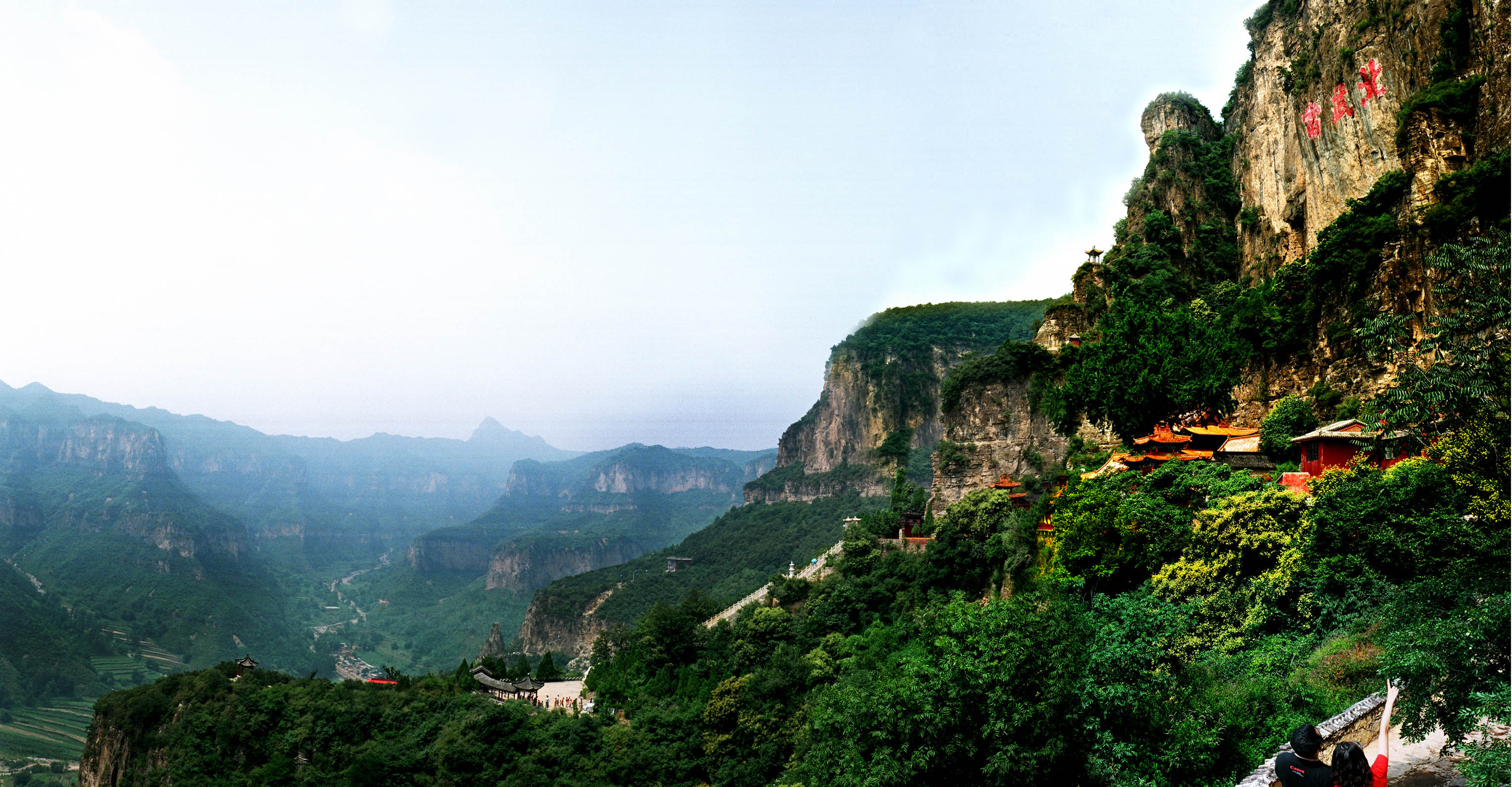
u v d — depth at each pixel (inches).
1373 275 2468.0
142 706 4763.8
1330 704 1237.1
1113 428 2970.0
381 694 4488.2
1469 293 1419.8
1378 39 2861.7
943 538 3523.6
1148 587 1887.3
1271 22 3668.8
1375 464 1804.9
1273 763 705.6
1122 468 2650.1
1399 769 804.6
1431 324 1491.1
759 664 3878.0
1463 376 1421.0
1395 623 1008.2
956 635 1337.4
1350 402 2357.3
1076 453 3535.9
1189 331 2908.5
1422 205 2369.6
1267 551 1742.1
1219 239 3978.8
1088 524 2073.1
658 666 4384.8
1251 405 2886.3
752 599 5083.7
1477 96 2379.4
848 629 3698.3
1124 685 1204.5
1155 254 3949.3
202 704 4655.5
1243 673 1520.7
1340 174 3031.5
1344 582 1544.0
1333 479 1667.1
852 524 4709.6
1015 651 1254.3
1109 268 4077.3
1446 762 804.0
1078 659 1222.3
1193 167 4131.4
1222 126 4498.0
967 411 4443.9
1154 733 1203.9
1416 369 1481.3
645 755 3499.0
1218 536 1808.6
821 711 1717.5
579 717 3966.5
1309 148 3193.9
